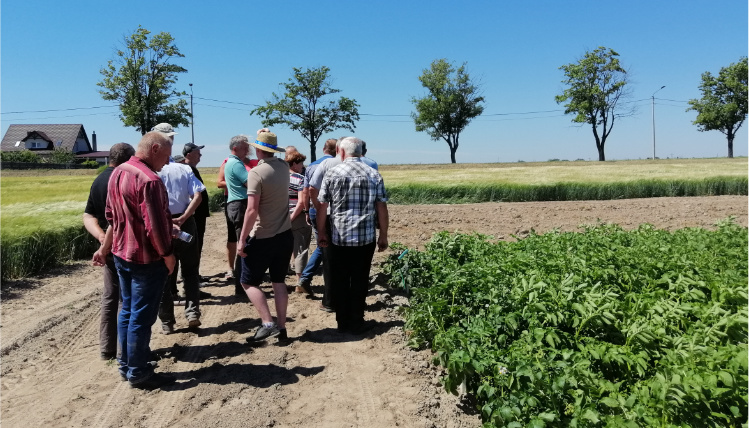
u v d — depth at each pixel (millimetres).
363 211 5852
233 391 4625
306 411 4293
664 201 23766
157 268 4621
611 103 72125
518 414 3320
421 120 78875
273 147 5574
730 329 4258
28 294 8133
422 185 26344
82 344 5914
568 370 3643
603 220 16859
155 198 4395
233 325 6371
